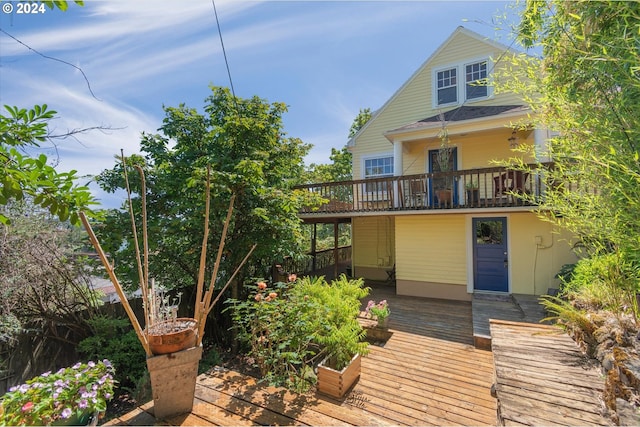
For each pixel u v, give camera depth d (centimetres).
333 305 427
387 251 1029
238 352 556
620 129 167
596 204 211
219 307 632
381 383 375
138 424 213
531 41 226
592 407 200
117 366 470
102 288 606
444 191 718
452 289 765
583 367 260
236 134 534
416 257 806
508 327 374
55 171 200
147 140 567
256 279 601
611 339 254
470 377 388
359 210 827
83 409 223
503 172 650
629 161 161
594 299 333
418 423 298
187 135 578
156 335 217
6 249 443
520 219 690
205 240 240
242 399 252
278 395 260
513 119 705
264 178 565
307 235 711
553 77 213
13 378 443
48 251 487
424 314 644
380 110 1080
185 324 247
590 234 244
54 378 233
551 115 242
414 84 1022
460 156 889
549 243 661
